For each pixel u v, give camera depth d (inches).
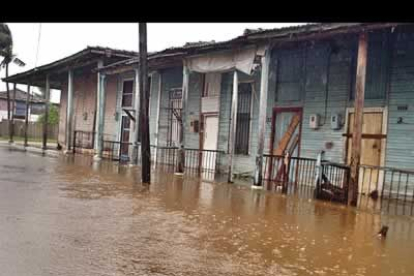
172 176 481.1
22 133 1491.1
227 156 546.3
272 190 394.3
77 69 824.3
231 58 441.4
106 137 776.3
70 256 159.5
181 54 498.6
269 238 210.2
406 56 380.8
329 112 438.3
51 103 1911.9
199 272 151.3
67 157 686.5
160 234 202.5
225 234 212.1
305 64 463.8
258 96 507.5
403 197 374.3
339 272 162.6
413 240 226.5
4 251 160.4
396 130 383.9
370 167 338.0
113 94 773.9
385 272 166.2
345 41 409.4
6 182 348.2
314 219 268.5
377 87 400.2
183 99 503.8
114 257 161.9
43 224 206.5
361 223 264.5
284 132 482.0
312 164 446.0
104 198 297.7
